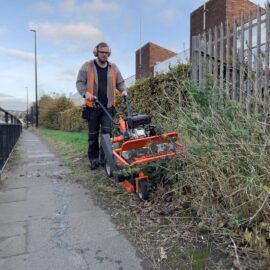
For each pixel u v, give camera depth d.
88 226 2.75
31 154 8.23
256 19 4.20
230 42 4.59
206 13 13.21
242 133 2.42
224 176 2.51
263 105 2.64
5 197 3.78
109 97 4.96
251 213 2.26
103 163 4.74
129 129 3.62
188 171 2.85
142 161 2.99
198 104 3.03
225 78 4.55
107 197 3.54
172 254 2.17
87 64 4.86
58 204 3.41
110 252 2.26
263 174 2.26
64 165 5.94
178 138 3.12
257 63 3.53
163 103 4.91
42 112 38.59
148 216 2.85
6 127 6.38
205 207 2.56
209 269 1.94
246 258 1.97
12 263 2.16
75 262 2.14
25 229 2.74
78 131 20.61
